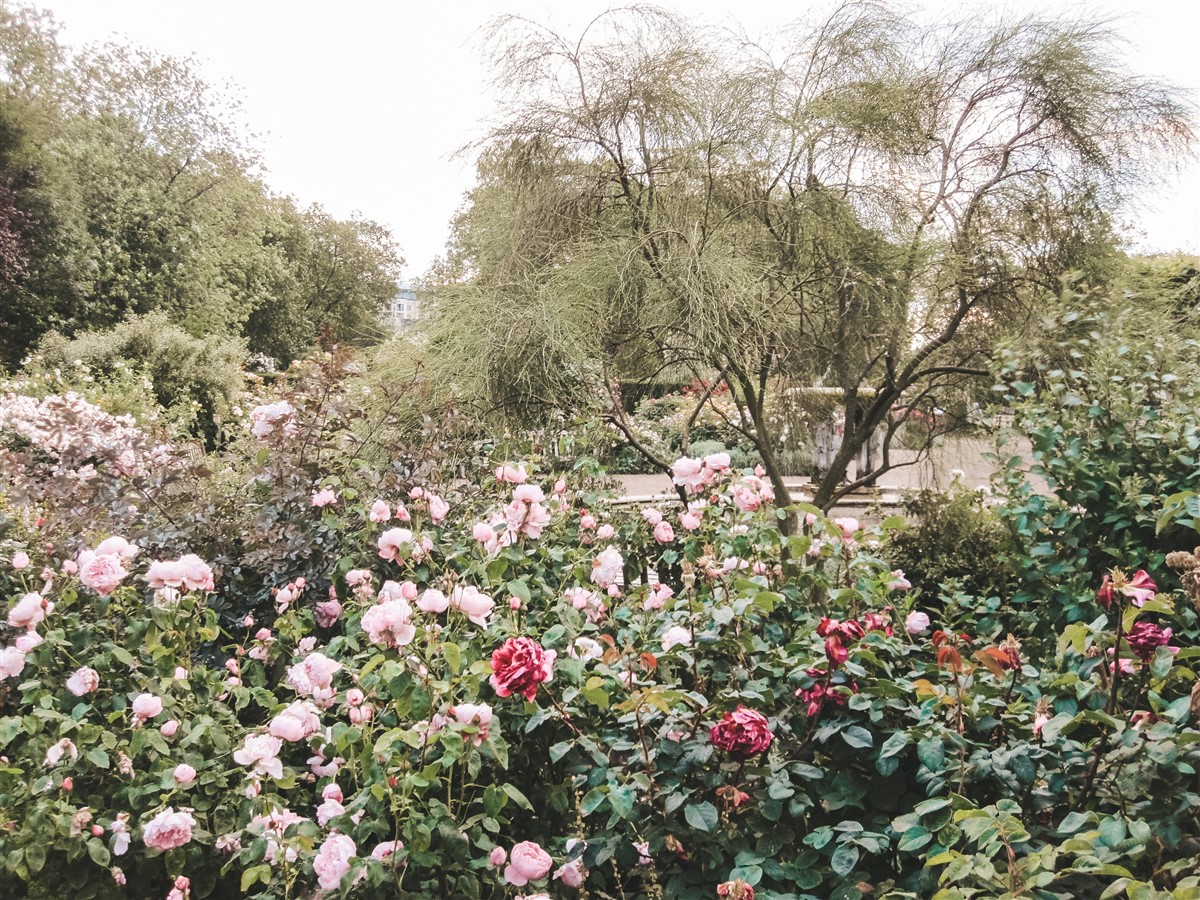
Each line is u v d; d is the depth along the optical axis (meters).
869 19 5.22
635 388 5.49
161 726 2.08
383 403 4.69
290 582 2.97
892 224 5.23
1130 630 1.42
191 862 1.95
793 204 5.25
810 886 1.40
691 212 5.09
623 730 1.75
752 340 4.91
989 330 5.55
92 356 11.62
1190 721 1.39
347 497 3.22
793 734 1.71
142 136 19.22
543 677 1.62
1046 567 3.01
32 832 1.89
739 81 5.08
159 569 2.22
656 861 1.59
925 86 5.31
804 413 6.08
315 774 2.18
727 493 2.84
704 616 1.99
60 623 2.35
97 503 3.09
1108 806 1.39
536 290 4.87
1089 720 1.42
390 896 1.62
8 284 14.91
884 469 5.70
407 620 1.69
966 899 1.11
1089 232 5.24
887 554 4.34
